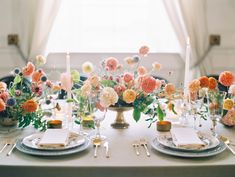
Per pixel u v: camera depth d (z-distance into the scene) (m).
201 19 3.18
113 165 1.14
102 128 1.59
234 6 3.24
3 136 1.45
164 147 1.28
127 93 1.40
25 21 3.14
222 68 3.31
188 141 1.27
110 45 3.36
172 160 1.19
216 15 3.24
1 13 3.15
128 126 1.63
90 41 3.35
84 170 1.13
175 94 1.68
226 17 3.25
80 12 3.30
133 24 3.35
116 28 3.35
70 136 1.38
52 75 3.15
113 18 3.34
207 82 1.46
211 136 1.39
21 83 1.56
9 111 1.49
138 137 1.45
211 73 3.29
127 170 1.13
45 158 1.20
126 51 3.34
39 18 3.08
